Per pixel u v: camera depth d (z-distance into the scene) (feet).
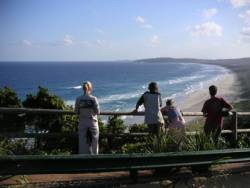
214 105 29.60
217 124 29.60
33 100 41.75
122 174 19.19
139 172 19.34
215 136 27.27
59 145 30.37
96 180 17.93
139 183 17.79
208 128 29.60
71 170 15.51
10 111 26.11
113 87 336.08
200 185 18.54
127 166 16.42
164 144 21.97
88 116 26.30
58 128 33.55
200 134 23.22
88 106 26.22
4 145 24.34
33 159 14.87
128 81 410.52
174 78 434.30
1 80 431.43
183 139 22.82
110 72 641.81
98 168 15.92
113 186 17.38
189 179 18.57
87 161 15.71
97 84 373.81
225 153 18.53
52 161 15.20
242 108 160.97
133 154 16.42
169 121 29.89
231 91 257.96
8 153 23.41
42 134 27.58
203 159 18.13
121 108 199.93
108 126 34.42
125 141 31.96
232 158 18.88
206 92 259.80
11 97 42.52
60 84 382.22
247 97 215.72
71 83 393.50
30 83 391.65
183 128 29.66
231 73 486.38
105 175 18.88
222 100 29.84
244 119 41.34
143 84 363.76
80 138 26.40
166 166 17.12
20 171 14.85
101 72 645.10
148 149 23.30
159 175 18.72
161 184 17.98
